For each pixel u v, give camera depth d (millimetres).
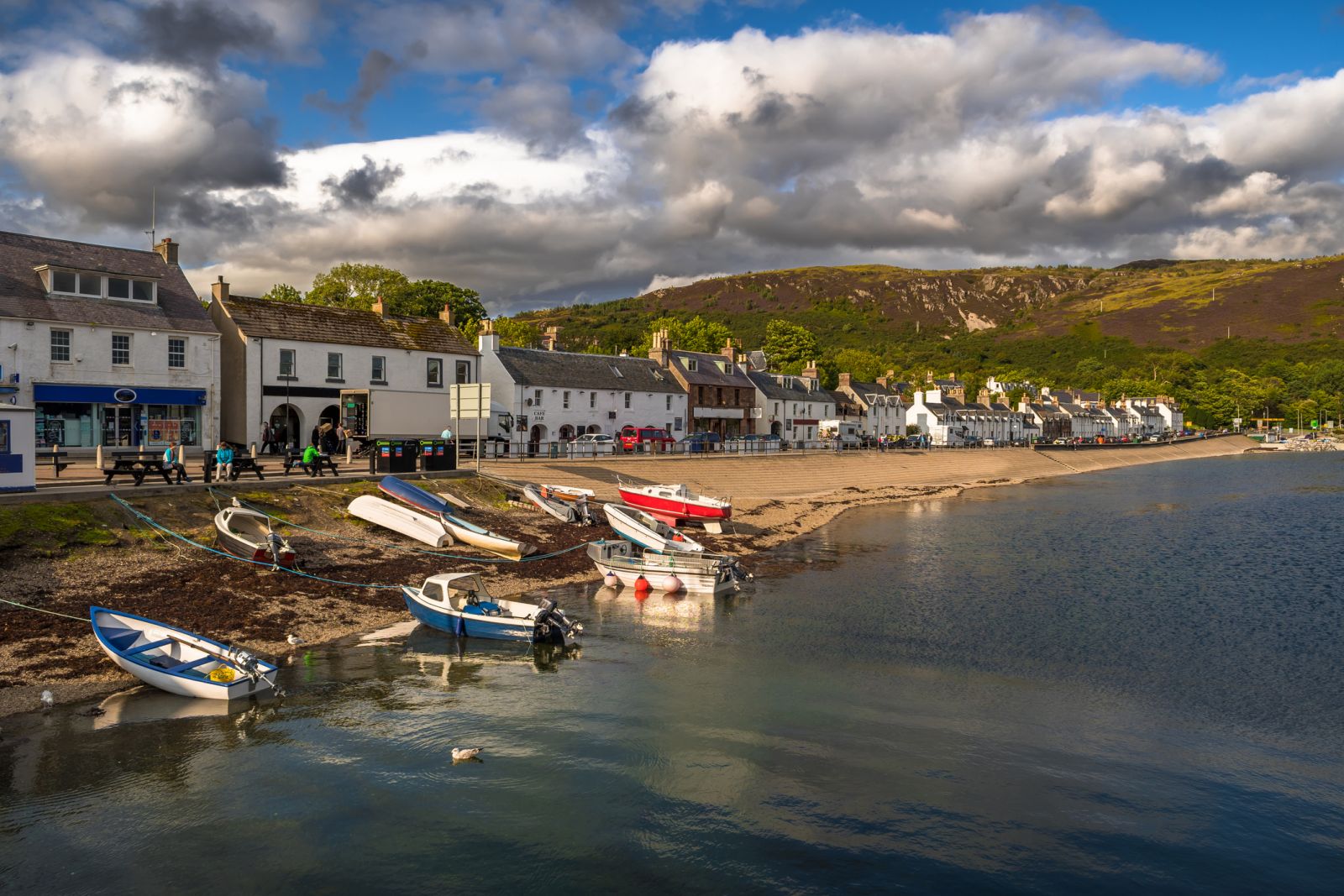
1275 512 55312
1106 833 12945
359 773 14234
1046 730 16984
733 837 12570
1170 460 122250
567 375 68188
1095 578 32406
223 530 24516
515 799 13523
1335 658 22094
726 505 39594
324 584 24750
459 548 30984
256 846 11984
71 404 40719
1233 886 11641
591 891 11180
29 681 17141
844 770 14875
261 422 48062
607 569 29578
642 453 63031
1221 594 29688
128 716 16188
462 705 17500
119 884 11031
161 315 44125
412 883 11266
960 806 13688
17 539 22000
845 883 11484
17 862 11398
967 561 35875
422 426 47438
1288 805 13953
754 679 19703
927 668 20875
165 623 19859
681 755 15305
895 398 116625
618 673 19859
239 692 17156
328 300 79750
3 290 39031
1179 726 17359
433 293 89375
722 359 91750
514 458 52094
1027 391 162875
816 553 37406
